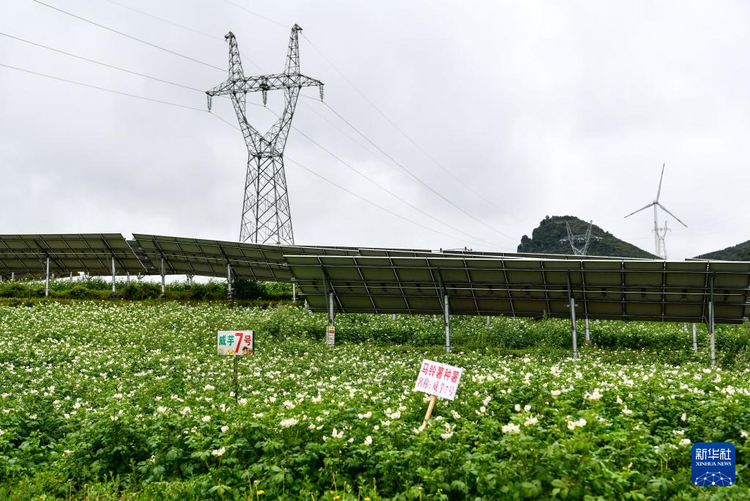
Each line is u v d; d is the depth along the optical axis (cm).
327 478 905
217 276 4091
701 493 725
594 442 797
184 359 2148
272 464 934
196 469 1002
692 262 2272
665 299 2427
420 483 820
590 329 2823
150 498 903
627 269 2383
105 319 3125
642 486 762
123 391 1666
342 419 1059
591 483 699
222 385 1728
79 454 1077
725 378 1298
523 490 699
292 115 5231
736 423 955
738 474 801
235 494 880
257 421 1028
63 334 2672
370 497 805
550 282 2520
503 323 2873
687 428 973
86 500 950
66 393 1653
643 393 1161
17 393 1636
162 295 4000
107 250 4028
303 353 2439
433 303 2762
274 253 3678
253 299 3994
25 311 3284
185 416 1141
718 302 2389
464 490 789
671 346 2680
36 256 4134
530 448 755
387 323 3141
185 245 3872
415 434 930
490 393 1279
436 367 1140
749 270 2238
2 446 1158
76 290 3953
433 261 2605
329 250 3591
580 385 1265
